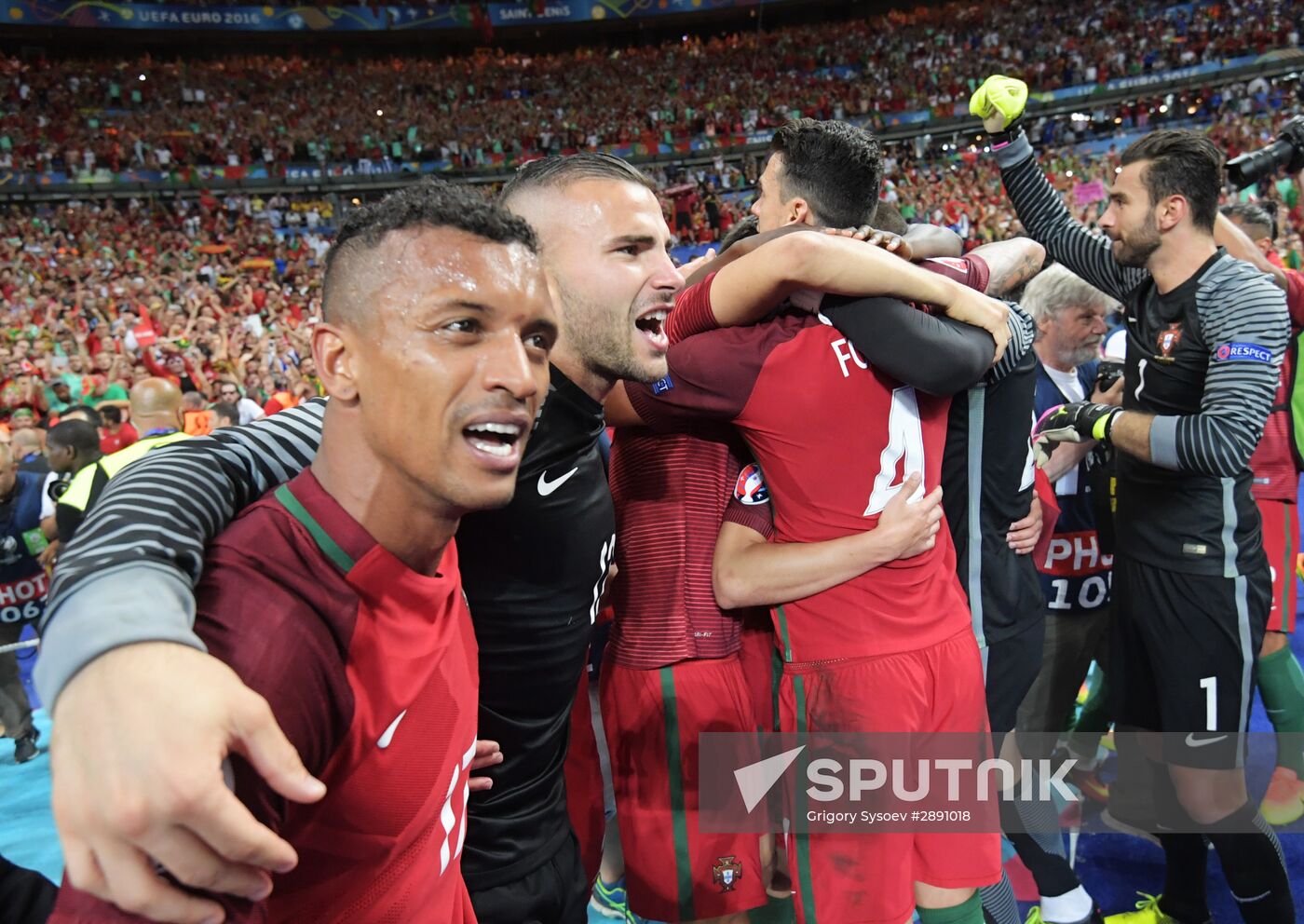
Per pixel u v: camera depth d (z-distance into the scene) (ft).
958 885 5.75
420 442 2.40
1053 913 7.45
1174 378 7.07
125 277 57.11
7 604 13.87
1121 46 81.66
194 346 33.32
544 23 98.89
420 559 2.75
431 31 98.53
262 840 1.90
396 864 3.02
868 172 5.79
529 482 4.22
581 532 4.55
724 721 5.83
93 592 2.12
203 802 1.80
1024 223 8.90
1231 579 7.23
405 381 2.35
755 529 5.76
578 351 4.21
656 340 4.43
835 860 5.73
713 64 97.14
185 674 1.93
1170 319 7.11
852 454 5.27
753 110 91.04
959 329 5.09
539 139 89.51
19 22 85.46
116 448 23.41
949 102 85.81
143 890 1.88
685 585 5.72
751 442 5.47
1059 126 80.48
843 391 5.13
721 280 5.08
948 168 76.13
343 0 94.73
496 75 97.76
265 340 36.35
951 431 6.14
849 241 4.79
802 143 5.70
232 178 81.15
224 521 2.81
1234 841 7.36
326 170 84.07
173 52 96.99
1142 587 7.62
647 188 4.37
